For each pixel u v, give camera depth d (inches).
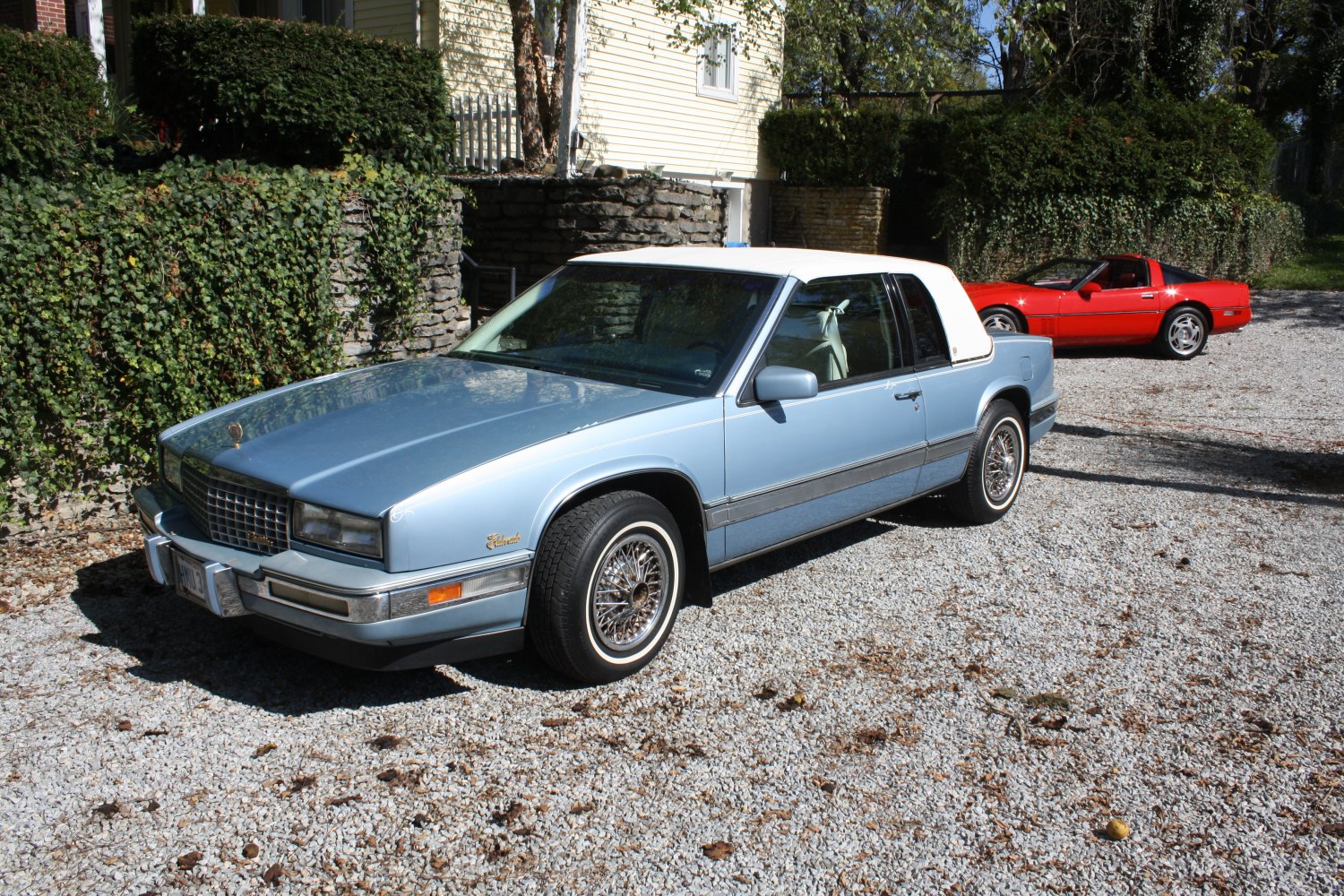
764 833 129.5
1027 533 251.1
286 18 599.2
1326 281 770.8
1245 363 520.1
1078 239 729.6
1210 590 215.3
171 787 135.8
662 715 157.6
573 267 218.5
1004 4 500.1
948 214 751.1
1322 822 135.0
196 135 380.5
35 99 311.6
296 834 126.6
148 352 236.7
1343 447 348.2
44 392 218.7
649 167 723.4
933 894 119.3
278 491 151.0
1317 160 1119.0
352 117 365.1
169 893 115.6
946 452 232.5
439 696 161.9
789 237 885.8
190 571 157.9
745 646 182.9
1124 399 431.5
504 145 557.9
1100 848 128.7
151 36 365.4
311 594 142.7
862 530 252.8
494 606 151.0
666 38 668.1
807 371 180.7
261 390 264.1
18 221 210.4
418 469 149.0
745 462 181.8
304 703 158.7
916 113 912.3
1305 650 186.5
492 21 583.8
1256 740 155.0
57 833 125.7
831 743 151.0
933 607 203.0
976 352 240.4
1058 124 725.3
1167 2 810.2
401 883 118.6
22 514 223.3
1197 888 121.6
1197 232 740.7
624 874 121.1
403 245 310.5
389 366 203.8
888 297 219.0
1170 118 743.1
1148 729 157.6
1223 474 311.3
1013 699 165.9
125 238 227.6
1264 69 1042.7
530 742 148.9
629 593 165.5
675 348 189.5
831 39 601.6
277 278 262.1
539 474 153.5
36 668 167.8
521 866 122.0
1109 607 205.2
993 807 136.6
